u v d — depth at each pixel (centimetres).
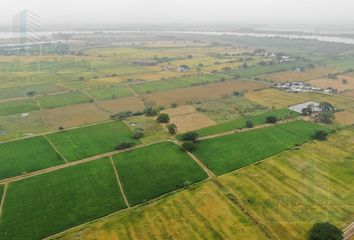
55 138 11494
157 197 8050
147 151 10350
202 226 6919
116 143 10988
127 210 7550
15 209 7625
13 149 10675
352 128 12119
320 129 11962
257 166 9375
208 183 8556
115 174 9062
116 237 6669
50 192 8281
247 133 11631
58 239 6681
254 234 6662
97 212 7519
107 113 14112
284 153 10119
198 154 10112
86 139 11375
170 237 6619
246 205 7594
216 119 13138
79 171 9262
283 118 13088
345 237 6581
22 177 9000
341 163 9462
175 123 12694
